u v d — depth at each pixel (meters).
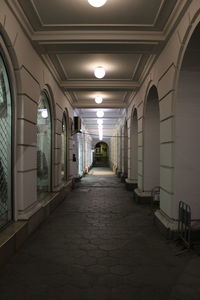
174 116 4.86
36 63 5.64
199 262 3.86
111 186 13.45
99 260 3.94
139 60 6.62
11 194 4.61
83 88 8.67
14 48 4.27
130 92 9.84
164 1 4.11
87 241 4.82
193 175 4.85
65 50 5.56
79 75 7.91
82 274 3.47
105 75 7.89
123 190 11.94
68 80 8.34
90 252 4.27
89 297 2.92
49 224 5.98
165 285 3.19
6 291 3.04
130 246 4.55
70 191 11.36
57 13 4.48
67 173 11.29
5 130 4.51
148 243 4.70
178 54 4.48
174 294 2.98
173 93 4.88
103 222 6.22
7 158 4.56
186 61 4.38
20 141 4.70
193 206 4.85
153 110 7.98
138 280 3.31
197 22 3.69
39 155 7.35
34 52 5.46
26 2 4.17
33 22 4.75
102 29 5.00
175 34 4.65
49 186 8.08
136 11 4.43
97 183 14.88
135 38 5.06
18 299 2.88
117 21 4.74
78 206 8.17
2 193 4.48
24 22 4.56
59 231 5.44
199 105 4.77
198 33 3.86
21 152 4.70
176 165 4.84
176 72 4.69
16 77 4.56
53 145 8.02
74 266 3.72
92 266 3.72
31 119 5.24
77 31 5.03
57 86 8.23
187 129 4.80
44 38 5.04
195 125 4.80
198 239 4.60
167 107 5.19
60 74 7.79
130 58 6.49
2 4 3.76
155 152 8.27
